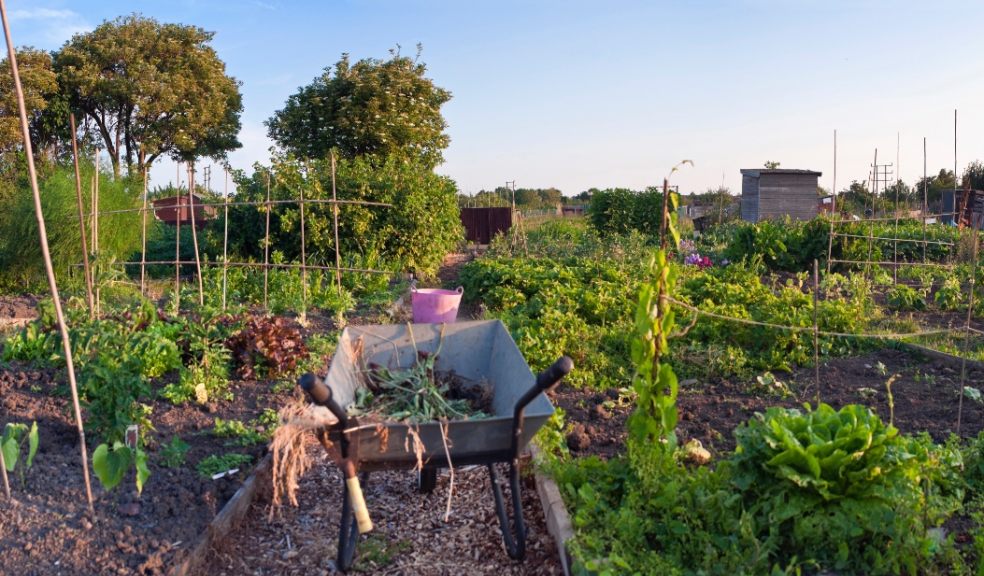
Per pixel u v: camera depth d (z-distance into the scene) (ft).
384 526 15.07
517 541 13.23
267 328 24.50
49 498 14.10
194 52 126.93
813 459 12.19
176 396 20.67
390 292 42.88
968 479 15.14
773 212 99.40
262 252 47.62
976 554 12.39
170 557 12.62
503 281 39.32
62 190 43.19
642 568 11.73
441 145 96.32
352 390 15.34
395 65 93.09
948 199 99.14
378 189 50.24
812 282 48.85
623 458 15.03
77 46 119.14
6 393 19.81
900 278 48.29
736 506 12.84
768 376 22.94
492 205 126.00
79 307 26.08
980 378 23.29
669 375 13.93
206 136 132.87
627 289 35.76
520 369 14.89
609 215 89.86
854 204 111.96
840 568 11.98
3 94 101.86
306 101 91.09
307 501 16.15
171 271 52.26
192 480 15.46
